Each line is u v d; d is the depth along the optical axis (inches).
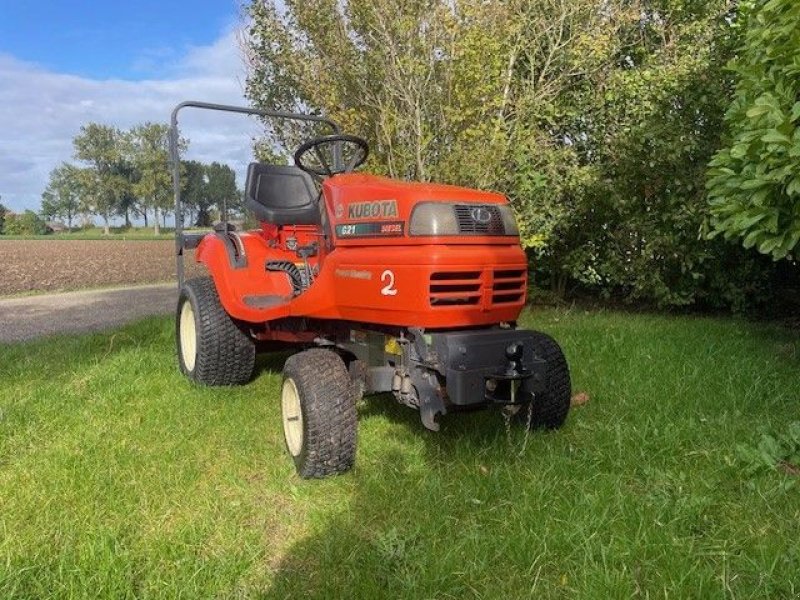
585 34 303.6
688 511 110.8
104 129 3289.9
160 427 160.9
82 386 194.5
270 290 179.3
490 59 273.9
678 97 296.8
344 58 283.4
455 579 97.3
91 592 94.0
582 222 326.3
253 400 183.5
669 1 315.9
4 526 111.5
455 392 121.0
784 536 105.1
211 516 117.2
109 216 3545.8
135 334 280.5
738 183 167.0
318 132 304.2
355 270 134.6
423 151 273.4
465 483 125.8
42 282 657.6
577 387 183.5
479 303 128.0
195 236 216.1
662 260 315.9
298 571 102.3
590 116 317.7
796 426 137.7
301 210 181.3
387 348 138.1
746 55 187.2
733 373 188.1
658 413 157.6
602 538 105.6
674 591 92.3
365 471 134.0
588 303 358.6
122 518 115.6
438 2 266.1
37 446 149.6
